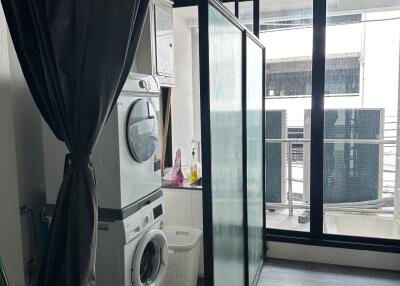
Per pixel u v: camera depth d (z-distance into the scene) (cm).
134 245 219
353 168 343
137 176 222
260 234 325
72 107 180
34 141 235
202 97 183
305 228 352
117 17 168
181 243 292
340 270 323
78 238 182
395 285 295
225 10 207
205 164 187
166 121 346
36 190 237
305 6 330
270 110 361
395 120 330
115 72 172
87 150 182
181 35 371
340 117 336
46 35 177
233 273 238
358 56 325
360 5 320
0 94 191
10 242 199
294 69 342
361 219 349
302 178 366
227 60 217
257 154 307
